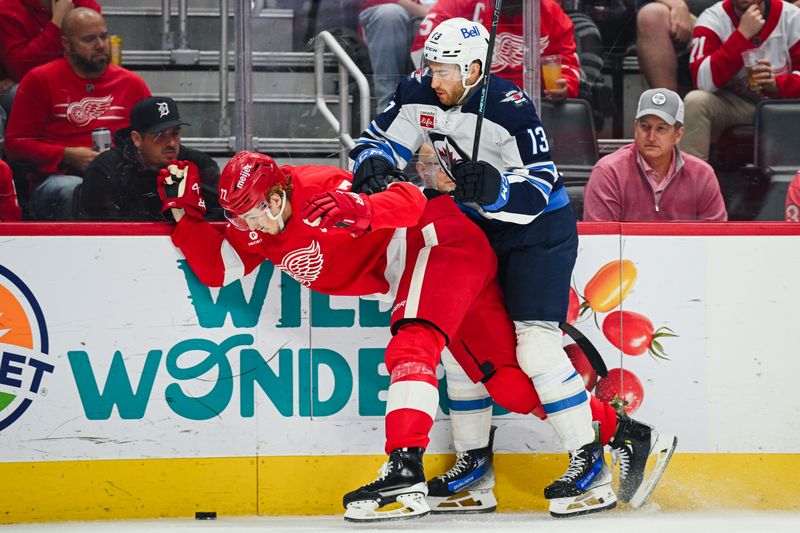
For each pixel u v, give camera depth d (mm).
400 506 11961
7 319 11906
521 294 11391
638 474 12039
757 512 12242
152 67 12836
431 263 10797
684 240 12531
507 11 13055
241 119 12930
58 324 11961
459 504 12164
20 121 12516
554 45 13328
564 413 11500
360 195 9953
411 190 10305
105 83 12656
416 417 10227
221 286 11930
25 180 12523
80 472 11984
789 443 12562
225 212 10953
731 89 13492
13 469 11906
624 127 13547
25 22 12445
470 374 11742
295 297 12234
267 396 12219
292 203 10719
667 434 12484
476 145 10797
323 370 12289
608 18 13445
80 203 12500
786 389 12562
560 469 12547
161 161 12516
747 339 12562
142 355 12055
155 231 12055
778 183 13266
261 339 12203
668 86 13586
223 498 12164
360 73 12992
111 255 12008
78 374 11977
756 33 13492
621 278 12500
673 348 12523
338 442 12305
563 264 11461
